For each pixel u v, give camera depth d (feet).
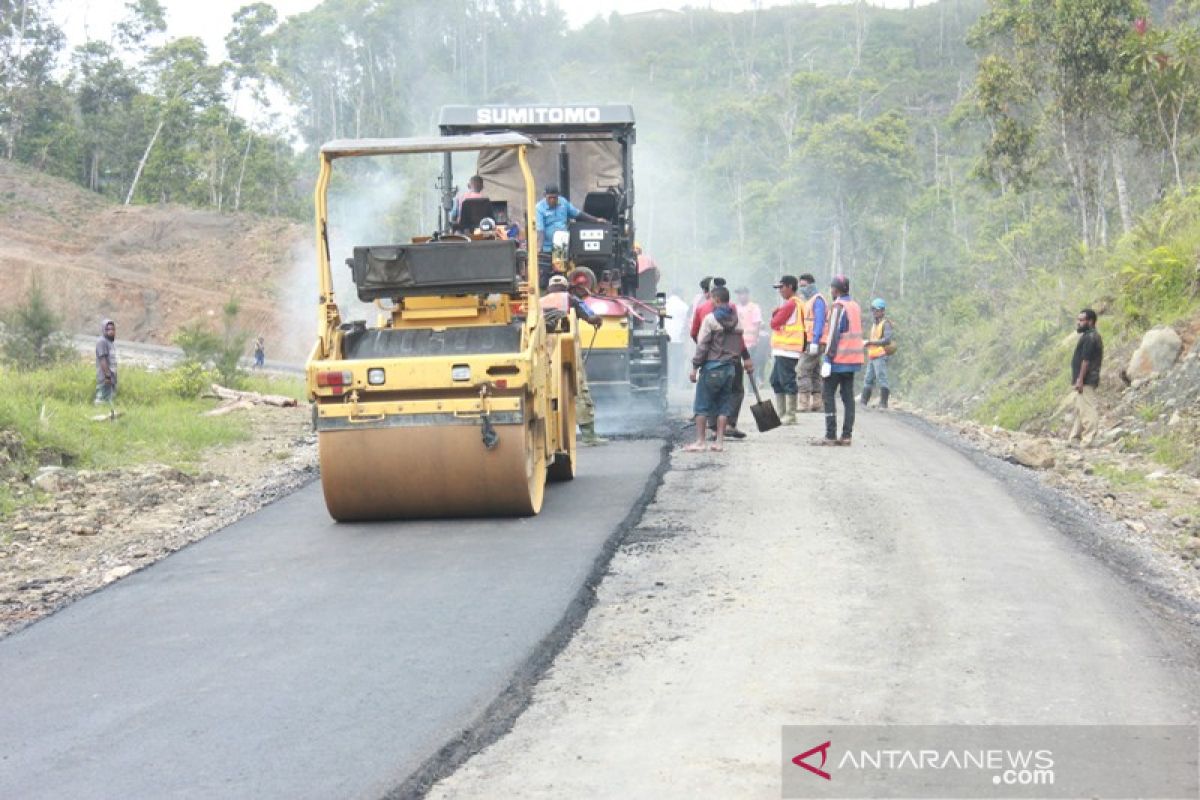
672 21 527.40
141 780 18.81
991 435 63.46
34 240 234.99
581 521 36.81
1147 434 56.95
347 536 36.88
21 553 37.99
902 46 450.71
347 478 37.01
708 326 49.98
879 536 34.14
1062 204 132.87
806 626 25.77
